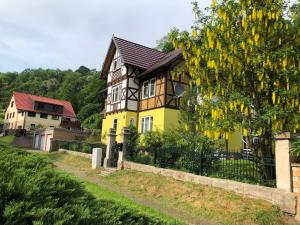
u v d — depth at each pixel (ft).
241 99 26.35
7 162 9.83
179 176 33.60
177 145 40.98
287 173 22.72
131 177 38.99
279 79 27.04
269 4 26.76
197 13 30.94
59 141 88.33
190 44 31.24
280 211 22.26
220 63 28.81
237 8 28.09
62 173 11.26
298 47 27.71
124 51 77.15
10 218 7.14
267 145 27.86
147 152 43.24
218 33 28.73
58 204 8.73
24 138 113.09
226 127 27.73
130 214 10.27
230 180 28.04
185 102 48.34
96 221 8.74
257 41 27.09
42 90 252.62
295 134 23.56
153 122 67.56
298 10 28.40
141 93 74.95
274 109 24.88
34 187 8.36
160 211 25.71
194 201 27.55
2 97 247.91
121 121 74.90
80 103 209.15
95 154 51.52
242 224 22.20
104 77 93.45
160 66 65.16
